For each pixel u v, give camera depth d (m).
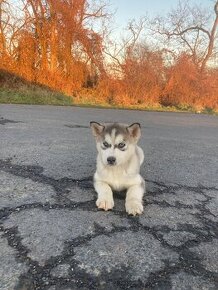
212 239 0.58
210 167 1.08
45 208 0.63
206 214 0.68
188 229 0.60
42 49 4.05
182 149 1.35
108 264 0.47
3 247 0.49
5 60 3.81
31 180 0.77
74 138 1.32
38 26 4.03
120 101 4.29
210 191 0.83
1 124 1.52
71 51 4.24
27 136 1.27
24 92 3.26
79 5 4.13
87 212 0.63
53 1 3.97
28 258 0.47
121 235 0.55
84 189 0.74
